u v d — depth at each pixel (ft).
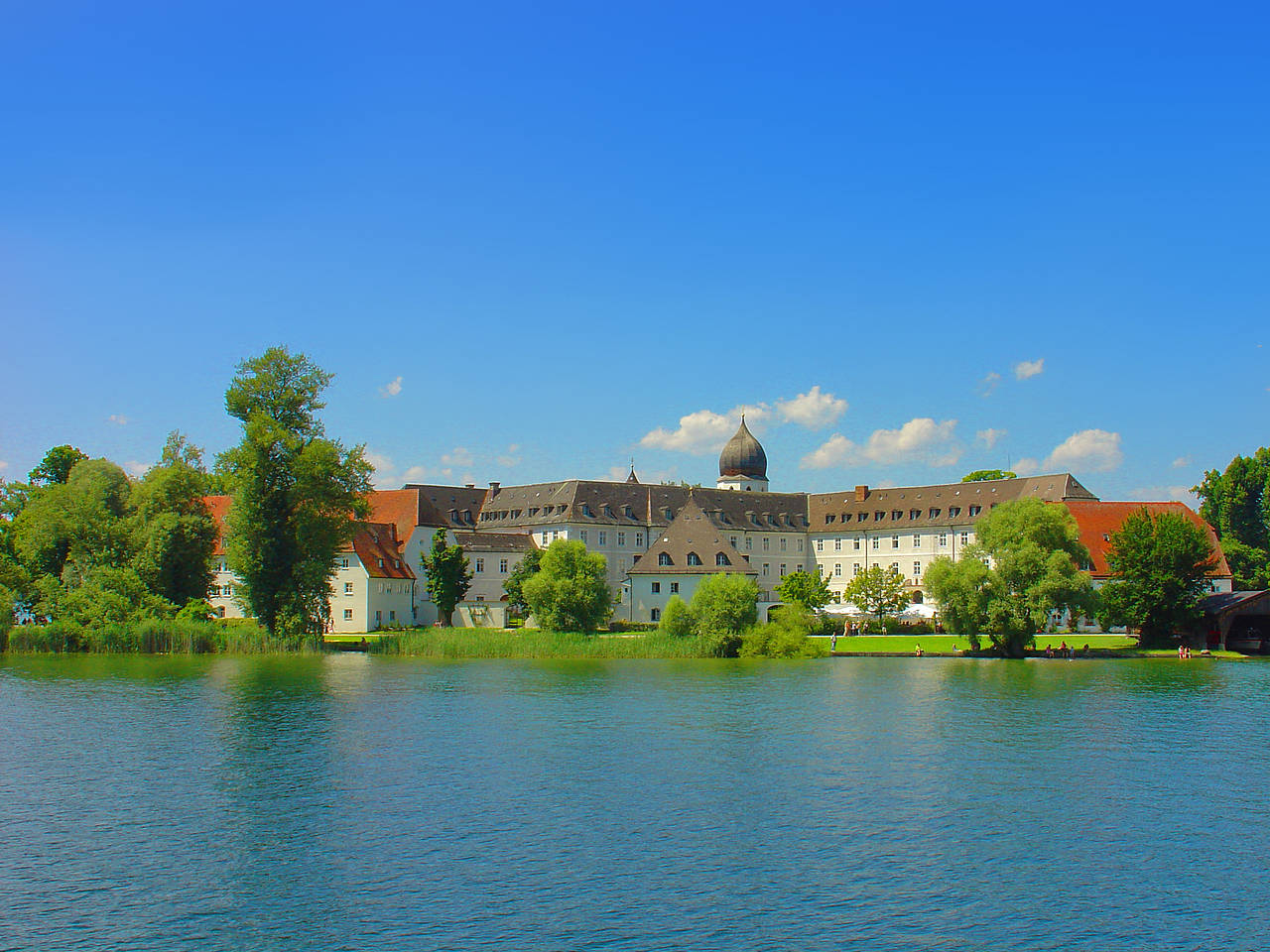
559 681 321.32
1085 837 146.30
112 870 130.82
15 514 509.35
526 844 140.97
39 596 439.63
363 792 168.45
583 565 448.24
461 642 422.00
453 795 166.61
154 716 244.42
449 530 623.77
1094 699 284.00
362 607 527.40
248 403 411.95
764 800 164.66
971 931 113.19
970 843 143.02
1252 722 244.42
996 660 406.62
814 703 272.72
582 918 115.34
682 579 556.92
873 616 532.32
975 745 212.64
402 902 119.96
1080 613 422.82
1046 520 421.59
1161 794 170.60
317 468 400.47
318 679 322.75
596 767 188.75
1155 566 444.96
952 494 652.89
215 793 167.53
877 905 119.85
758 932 111.96
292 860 134.21
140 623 415.23
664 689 302.25
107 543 449.48
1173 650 442.09
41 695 281.13
